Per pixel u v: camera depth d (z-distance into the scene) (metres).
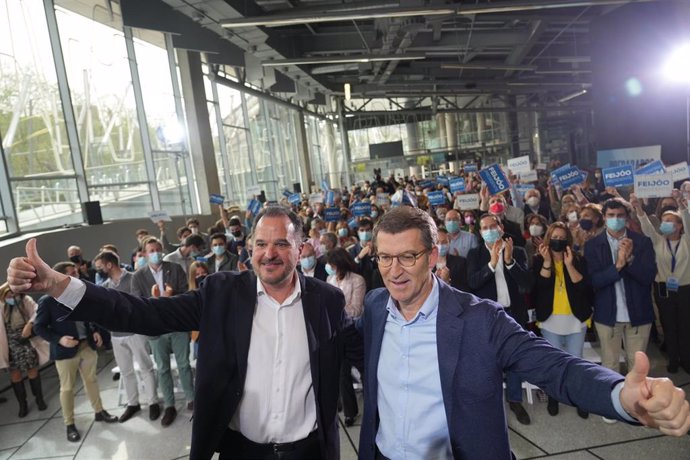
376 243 1.36
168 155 10.13
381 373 1.42
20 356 4.04
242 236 6.01
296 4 10.22
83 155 7.68
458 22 12.43
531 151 26.09
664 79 10.13
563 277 3.13
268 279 1.49
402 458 1.34
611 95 11.02
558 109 23.08
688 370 3.51
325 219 7.81
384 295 1.51
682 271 3.47
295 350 1.55
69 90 7.39
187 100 10.74
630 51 10.50
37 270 1.28
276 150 17.30
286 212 1.58
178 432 3.50
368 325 1.50
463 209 5.50
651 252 3.05
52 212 6.96
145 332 1.49
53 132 7.14
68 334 3.51
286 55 11.95
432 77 18.62
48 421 3.94
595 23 11.09
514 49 14.70
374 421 1.43
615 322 3.12
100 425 3.72
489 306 1.33
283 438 1.51
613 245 3.12
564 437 2.92
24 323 4.11
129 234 7.85
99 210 7.18
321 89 17.05
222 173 12.57
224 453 1.55
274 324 1.56
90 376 3.75
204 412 1.45
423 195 8.53
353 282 3.56
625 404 0.94
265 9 9.56
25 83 6.64
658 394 0.85
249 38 10.02
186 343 3.73
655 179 4.30
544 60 18.58
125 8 7.62
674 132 10.14
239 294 1.57
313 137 22.66
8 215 6.12
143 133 9.36
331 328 1.62
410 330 1.37
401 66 17.98
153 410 3.77
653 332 4.28
